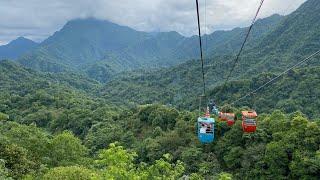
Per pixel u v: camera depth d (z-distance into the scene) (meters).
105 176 12.42
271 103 102.06
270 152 48.94
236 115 58.41
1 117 67.50
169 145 62.97
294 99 97.81
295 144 48.00
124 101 181.88
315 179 44.81
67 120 108.62
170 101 160.62
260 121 57.47
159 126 76.81
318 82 100.25
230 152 53.75
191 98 140.25
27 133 39.59
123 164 12.50
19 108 137.25
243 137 53.72
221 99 112.81
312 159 44.94
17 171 30.55
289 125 51.75
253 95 107.75
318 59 144.25
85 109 114.88
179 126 67.56
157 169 13.98
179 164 14.54
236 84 113.75
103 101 164.88
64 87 189.75
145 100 171.88
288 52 179.62
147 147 64.19
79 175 26.02
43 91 151.62
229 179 14.12
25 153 33.25
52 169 27.72
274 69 160.00
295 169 46.12
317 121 50.31
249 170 50.94
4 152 31.73
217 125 57.66
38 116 118.94
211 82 174.12
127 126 84.88
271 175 48.69
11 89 177.25
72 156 37.06
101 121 97.94
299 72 108.31
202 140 21.56
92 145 79.50
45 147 37.38
